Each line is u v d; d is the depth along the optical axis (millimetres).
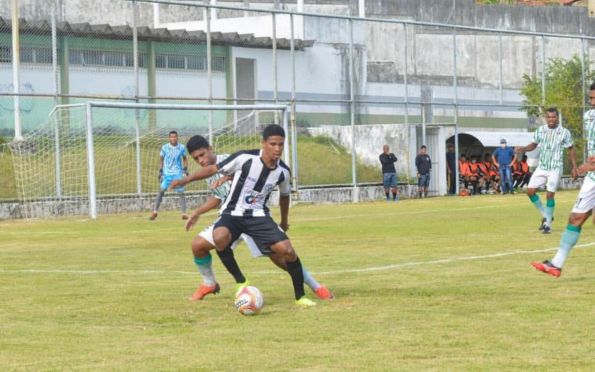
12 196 39500
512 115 59594
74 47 42000
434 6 75688
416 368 10641
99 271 20188
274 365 10922
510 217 34750
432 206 43500
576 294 15625
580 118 60219
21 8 47938
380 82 52594
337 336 12539
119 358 11422
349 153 50562
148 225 34312
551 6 80250
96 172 41594
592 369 10500
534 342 11906
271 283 17672
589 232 26969
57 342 12461
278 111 46688
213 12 56625
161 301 15820
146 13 57719
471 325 13078
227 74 46625
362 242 25672
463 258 21266
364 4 67938
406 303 15039
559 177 27750
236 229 14992
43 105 40406
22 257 23234
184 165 37000
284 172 15016
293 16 49125
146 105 39125
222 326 13492
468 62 58594
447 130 56531
